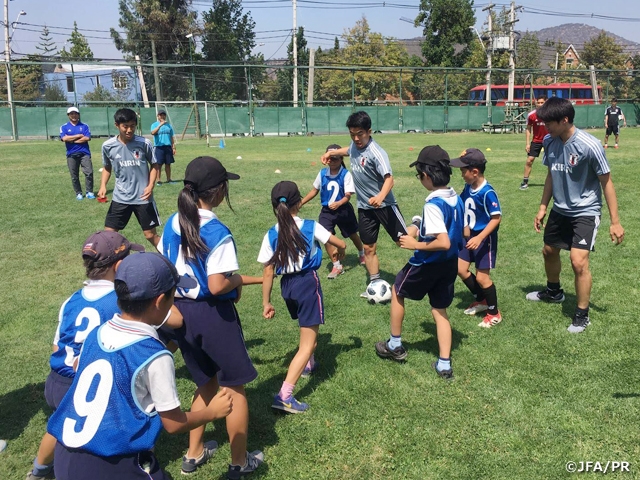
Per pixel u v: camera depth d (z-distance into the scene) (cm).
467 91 4038
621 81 4325
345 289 582
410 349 435
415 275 385
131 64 3091
